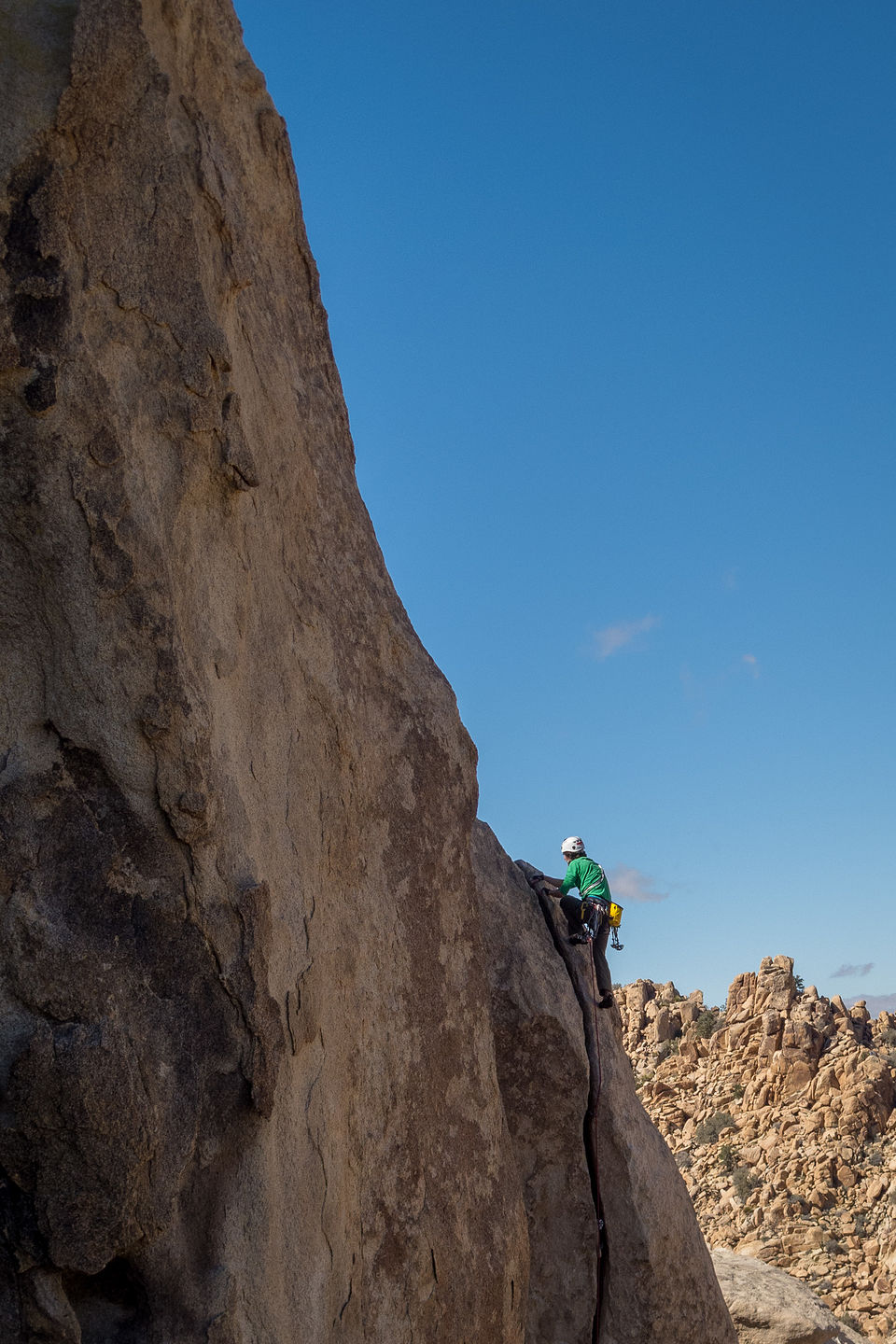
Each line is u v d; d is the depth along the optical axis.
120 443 3.77
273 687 4.76
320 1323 4.39
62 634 3.68
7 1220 3.37
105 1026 3.54
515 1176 6.06
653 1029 53.56
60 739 3.70
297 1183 4.34
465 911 6.10
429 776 5.98
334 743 5.23
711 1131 42.28
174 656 3.84
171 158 4.09
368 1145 4.98
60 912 3.61
